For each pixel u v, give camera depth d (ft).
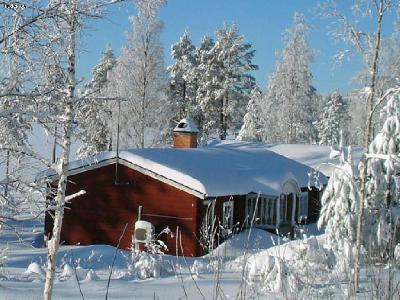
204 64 170.40
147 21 120.16
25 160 21.90
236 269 38.60
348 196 45.70
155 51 121.29
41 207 21.50
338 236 45.29
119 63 121.39
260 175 84.64
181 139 107.45
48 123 24.20
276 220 81.82
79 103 30.58
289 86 143.23
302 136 154.10
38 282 37.22
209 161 85.92
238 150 105.70
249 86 172.96
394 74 34.88
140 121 119.75
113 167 77.61
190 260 61.87
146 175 75.41
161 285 35.09
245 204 81.97
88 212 78.84
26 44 20.79
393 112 44.06
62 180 28.04
